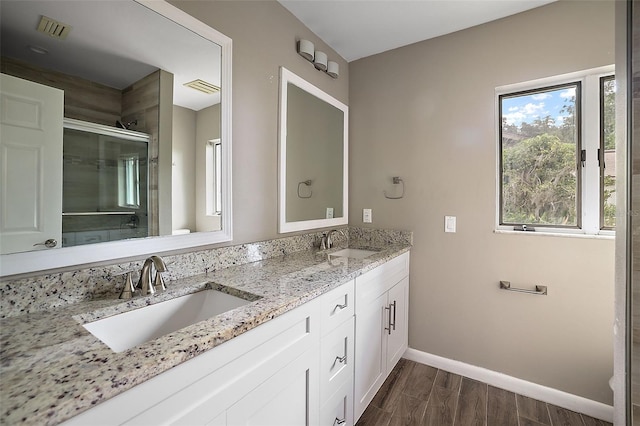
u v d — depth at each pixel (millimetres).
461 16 1847
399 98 2240
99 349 660
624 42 669
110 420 548
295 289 1109
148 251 1139
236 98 1479
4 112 821
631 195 648
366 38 2109
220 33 1379
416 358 2176
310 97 2035
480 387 1877
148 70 1137
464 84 1986
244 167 1540
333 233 2209
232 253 1464
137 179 1114
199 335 727
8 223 826
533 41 1771
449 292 2061
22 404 474
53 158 909
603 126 1653
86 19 982
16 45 846
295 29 1866
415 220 2184
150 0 1129
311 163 2057
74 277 940
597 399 1618
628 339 657
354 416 1462
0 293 805
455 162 2023
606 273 1600
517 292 1836
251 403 857
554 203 1793
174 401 657
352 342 1430
